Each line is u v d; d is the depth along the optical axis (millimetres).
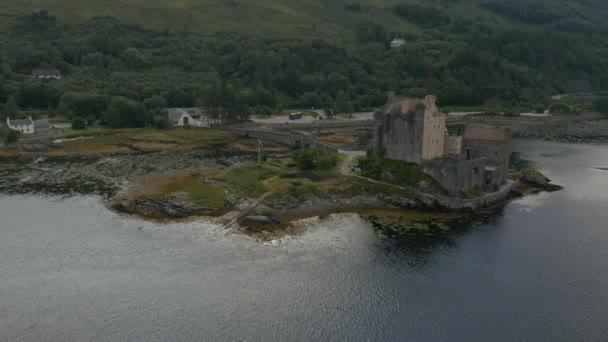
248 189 134000
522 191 149500
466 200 130875
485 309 85125
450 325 80688
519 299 88250
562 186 157250
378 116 146375
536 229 119188
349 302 86375
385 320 81625
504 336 78188
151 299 85688
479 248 107625
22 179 155000
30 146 197375
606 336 78562
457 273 96750
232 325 79250
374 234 113938
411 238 112250
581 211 132625
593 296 89562
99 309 82688
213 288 89375
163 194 133750
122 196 135375
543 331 79562
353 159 168625
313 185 134875
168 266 96938
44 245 105375
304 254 103062
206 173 160250
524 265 100375
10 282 90562
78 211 125188
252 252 103312
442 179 135500
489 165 147125
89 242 106875
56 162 179750
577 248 108750
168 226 115000
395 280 93562
